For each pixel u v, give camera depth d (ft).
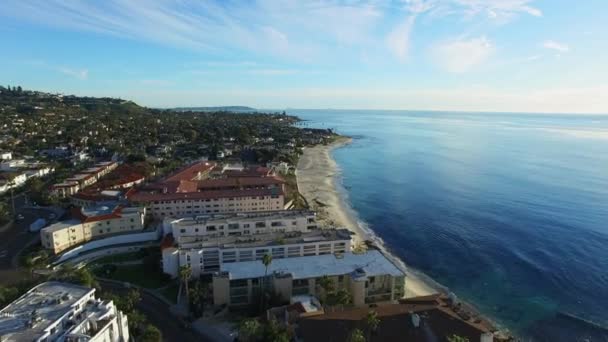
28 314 228.22
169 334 292.20
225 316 320.70
